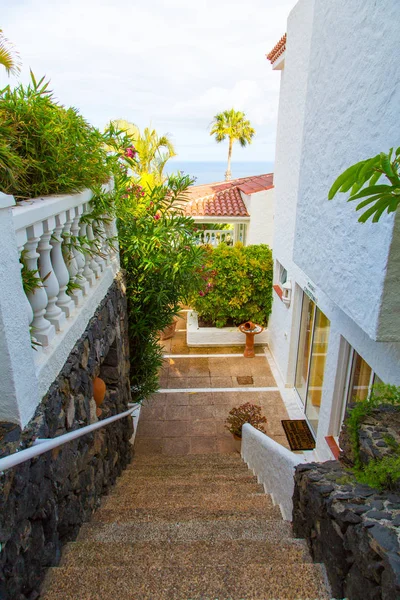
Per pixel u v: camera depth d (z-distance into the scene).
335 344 5.12
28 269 2.29
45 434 2.21
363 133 3.13
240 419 6.46
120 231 5.05
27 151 2.64
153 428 7.15
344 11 3.45
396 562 1.67
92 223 3.59
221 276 9.59
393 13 2.63
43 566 2.32
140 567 2.45
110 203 3.78
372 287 3.04
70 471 2.85
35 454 1.80
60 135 2.79
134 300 5.56
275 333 9.37
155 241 5.08
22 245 2.06
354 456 2.68
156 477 4.92
